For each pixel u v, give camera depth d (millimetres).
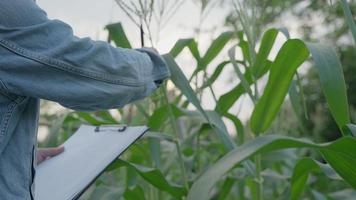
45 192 1146
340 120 1219
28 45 967
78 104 1018
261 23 1717
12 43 961
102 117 2043
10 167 992
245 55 1715
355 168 1220
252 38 1593
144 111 1875
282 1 1896
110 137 1267
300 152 2609
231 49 1611
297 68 1447
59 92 982
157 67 1153
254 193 1898
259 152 1199
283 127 2488
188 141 2025
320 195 1977
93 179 1127
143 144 2061
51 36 978
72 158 1249
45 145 1908
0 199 975
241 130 1847
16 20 963
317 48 1236
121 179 2537
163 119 1822
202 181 1134
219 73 1778
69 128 2248
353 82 5461
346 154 1180
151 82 1124
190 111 1822
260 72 1595
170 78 1526
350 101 5469
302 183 1566
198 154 1994
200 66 1757
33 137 1044
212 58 1755
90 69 1001
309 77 5121
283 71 1458
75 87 992
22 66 960
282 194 1887
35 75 975
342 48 5148
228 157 1172
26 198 1010
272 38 1542
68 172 1191
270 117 1555
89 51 997
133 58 1067
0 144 972
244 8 1601
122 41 1657
